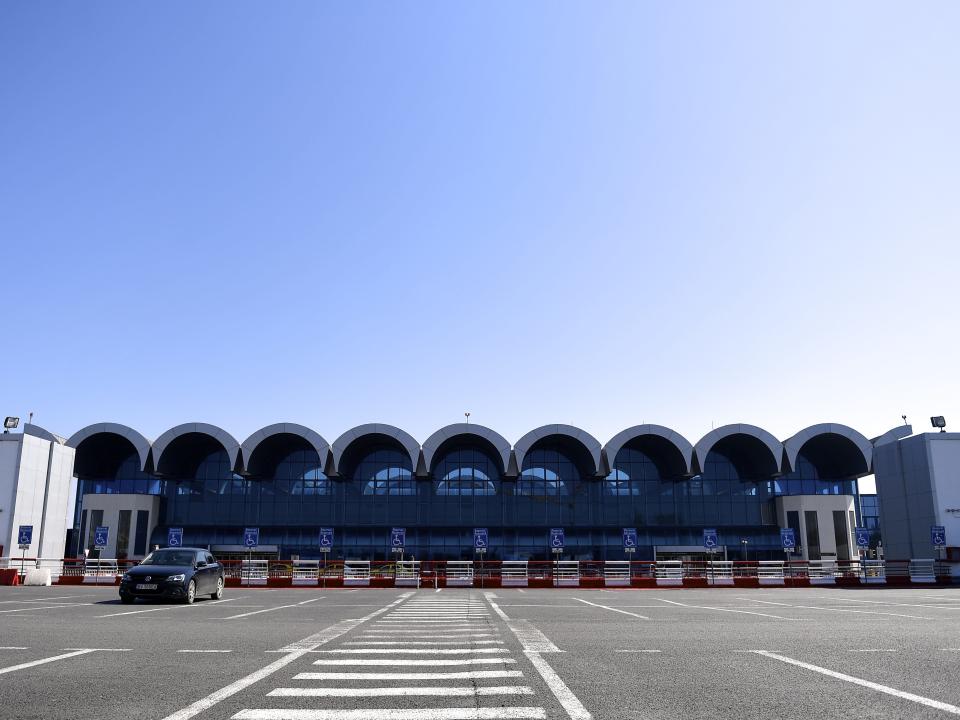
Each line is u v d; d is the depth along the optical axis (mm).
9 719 6609
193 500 50656
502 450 46656
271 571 38875
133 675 8828
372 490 51000
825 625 15008
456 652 10859
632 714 6844
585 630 14070
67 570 38531
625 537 38281
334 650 11055
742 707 7137
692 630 14062
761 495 51250
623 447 51750
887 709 7051
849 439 46281
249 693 7758
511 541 49469
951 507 38656
